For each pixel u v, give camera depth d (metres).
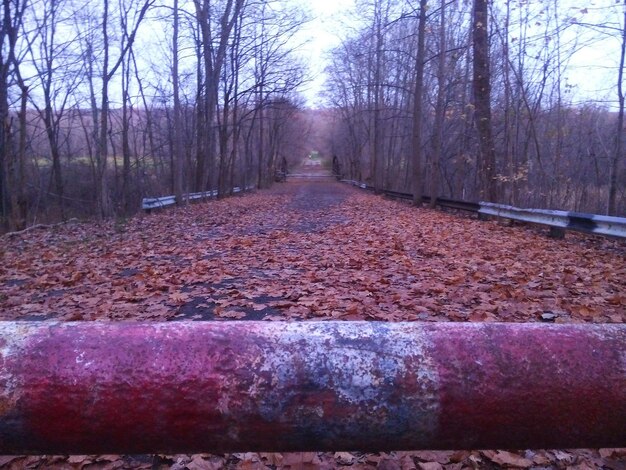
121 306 6.02
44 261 9.44
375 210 20.30
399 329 0.99
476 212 16.20
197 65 27.78
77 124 27.28
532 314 5.41
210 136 30.45
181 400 0.90
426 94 28.50
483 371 0.93
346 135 64.69
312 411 0.91
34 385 0.88
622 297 5.97
